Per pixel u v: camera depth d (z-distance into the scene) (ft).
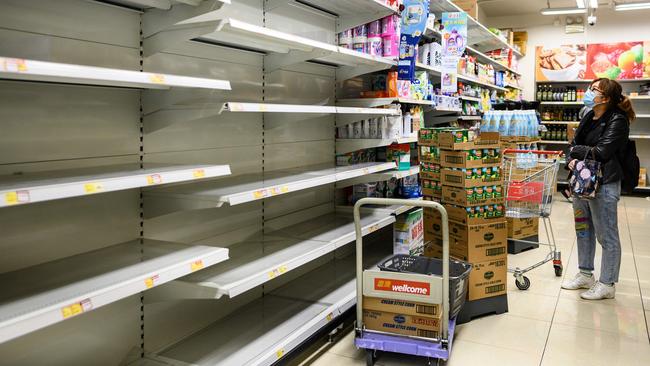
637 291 13.53
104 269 6.35
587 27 32.48
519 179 14.34
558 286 13.94
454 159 11.39
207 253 7.10
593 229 13.48
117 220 7.66
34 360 6.52
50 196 5.10
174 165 7.42
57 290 5.55
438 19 18.88
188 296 7.59
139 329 8.11
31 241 6.49
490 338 10.62
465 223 11.31
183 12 7.20
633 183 12.48
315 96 12.76
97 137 7.22
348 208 13.87
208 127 9.39
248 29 7.41
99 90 7.21
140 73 5.71
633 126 32.01
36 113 6.42
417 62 14.92
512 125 19.81
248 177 9.99
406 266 10.86
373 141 13.19
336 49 9.98
